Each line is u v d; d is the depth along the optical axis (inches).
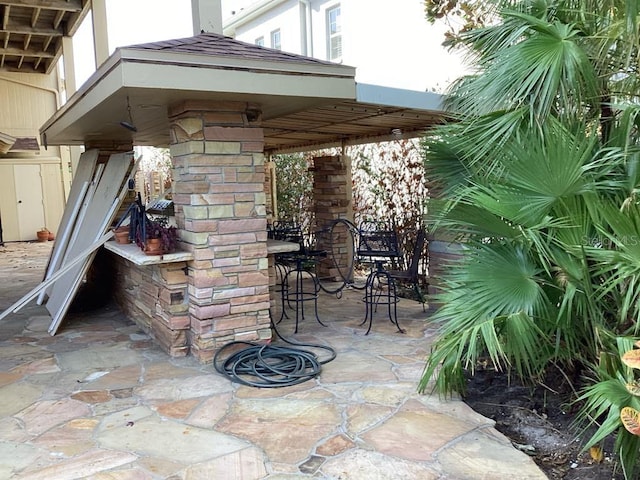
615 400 94.3
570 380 131.0
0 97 512.1
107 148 270.5
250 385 145.5
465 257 140.5
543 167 108.2
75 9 336.8
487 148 127.5
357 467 103.5
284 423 123.2
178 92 142.9
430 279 238.5
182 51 137.9
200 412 130.2
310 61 156.9
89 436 118.9
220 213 163.8
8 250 487.8
